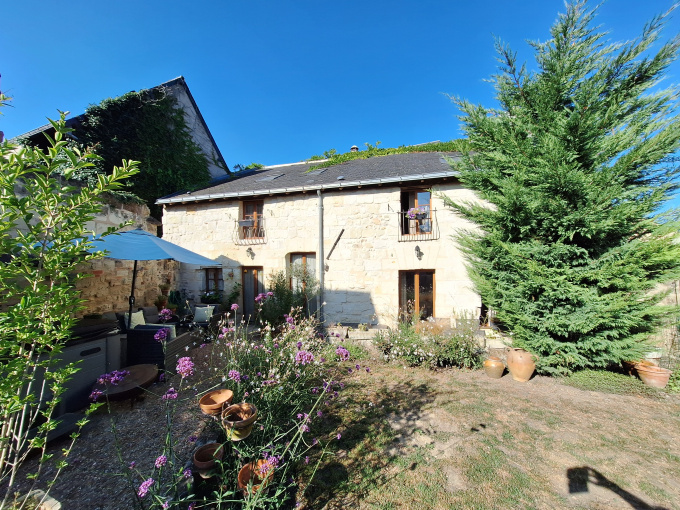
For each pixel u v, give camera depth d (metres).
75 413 3.38
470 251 6.18
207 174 12.81
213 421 2.70
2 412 1.64
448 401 4.21
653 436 3.41
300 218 8.44
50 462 2.69
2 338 1.63
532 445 3.21
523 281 5.21
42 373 3.21
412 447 3.14
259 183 9.77
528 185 5.29
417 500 2.42
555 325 4.90
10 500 2.22
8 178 1.47
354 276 7.93
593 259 4.94
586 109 4.53
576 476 2.75
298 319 7.37
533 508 2.38
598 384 4.73
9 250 1.62
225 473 2.16
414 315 6.73
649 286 4.69
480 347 5.78
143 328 4.98
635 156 4.32
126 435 3.10
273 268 8.59
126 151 9.72
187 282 9.34
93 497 2.26
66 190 1.68
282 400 2.93
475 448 3.14
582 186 4.49
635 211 4.45
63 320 1.84
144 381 3.72
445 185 7.45
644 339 4.89
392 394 4.42
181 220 9.46
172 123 11.37
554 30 4.93
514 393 4.52
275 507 2.08
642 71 4.71
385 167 8.99
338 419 3.68
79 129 8.89
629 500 2.48
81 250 1.83
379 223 7.82
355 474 2.71
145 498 2.08
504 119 5.61
